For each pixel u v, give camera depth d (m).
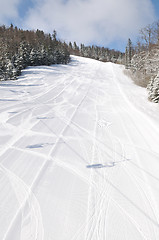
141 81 16.98
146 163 3.53
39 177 3.08
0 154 3.80
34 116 6.51
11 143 4.32
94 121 6.15
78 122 6.03
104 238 2.03
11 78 15.84
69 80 16.72
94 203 2.53
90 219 2.27
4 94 9.88
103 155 3.85
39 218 2.27
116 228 2.15
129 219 2.28
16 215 2.30
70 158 3.71
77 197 2.64
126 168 3.37
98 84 15.34
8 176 3.09
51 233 2.07
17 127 5.34
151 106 8.10
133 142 4.46
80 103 8.82
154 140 4.52
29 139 4.58
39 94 10.66
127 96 10.34
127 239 2.02
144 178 3.08
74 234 2.06
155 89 8.89
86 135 4.92
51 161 3.59
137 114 6.82
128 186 2.88
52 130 5.25
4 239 1.98
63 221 2.23
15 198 2.59
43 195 2.66
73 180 3.02
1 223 2.19
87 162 3.57
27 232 2.07
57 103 8.70
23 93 10.66
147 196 2.67
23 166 3.39
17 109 7.28
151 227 2.16
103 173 3.22
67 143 4.41
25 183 2.92
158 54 15.58
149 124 5.64
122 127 5.53
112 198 2.63
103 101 9.31
